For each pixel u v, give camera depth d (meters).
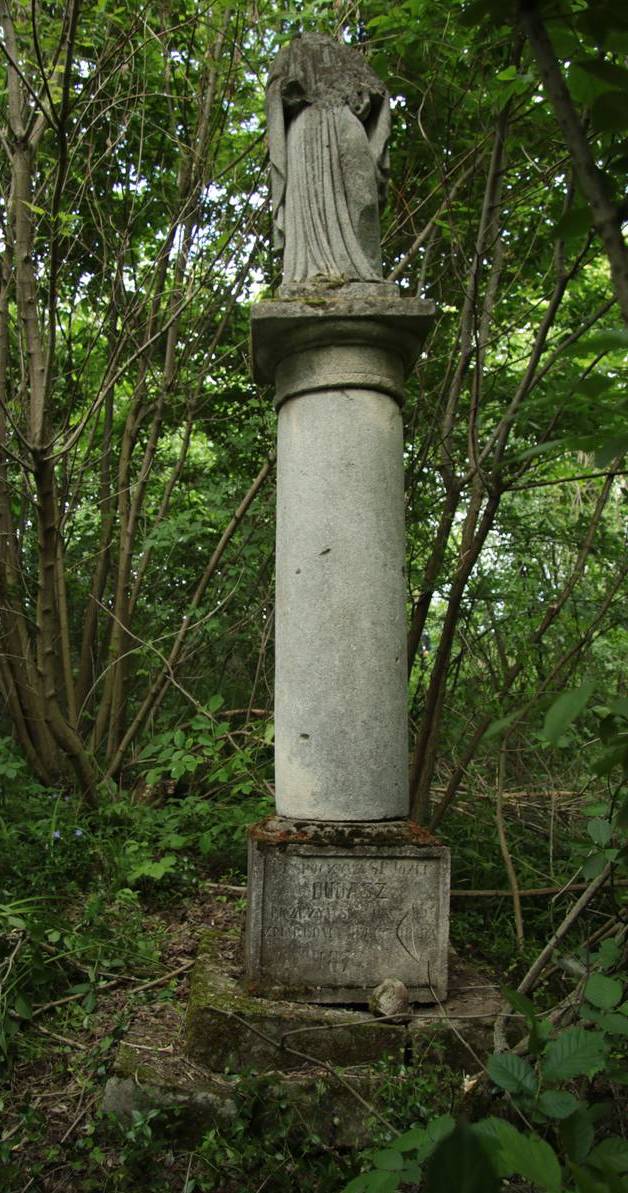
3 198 5.32
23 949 3.42
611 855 2.52
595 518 4.57
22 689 5.63
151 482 7.21
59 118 4.27
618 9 0.98
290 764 3.41
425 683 6.42
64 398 6.79
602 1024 1.84
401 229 5.81
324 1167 2.60
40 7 5.16
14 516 6.18
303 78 3.84
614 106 1.00
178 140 5.79
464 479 4.28
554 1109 1.59
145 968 3.77
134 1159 2.61
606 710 1.96
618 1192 1.10
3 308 5.33
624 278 0.87
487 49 3.78
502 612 6.06
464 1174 0.71
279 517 3.63
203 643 6.34
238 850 5.09
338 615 3.39
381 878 3.24
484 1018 3.04
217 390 6.59
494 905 4.55
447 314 6.11
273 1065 2.95
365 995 3.16
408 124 5.44
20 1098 2.92
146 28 4.97
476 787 5.82
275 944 3.20
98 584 6.56
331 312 3.44
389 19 4.41
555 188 4.91
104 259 5.55
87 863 4.55
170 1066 2.93
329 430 3.48
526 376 3.30
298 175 3.78
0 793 4.91
